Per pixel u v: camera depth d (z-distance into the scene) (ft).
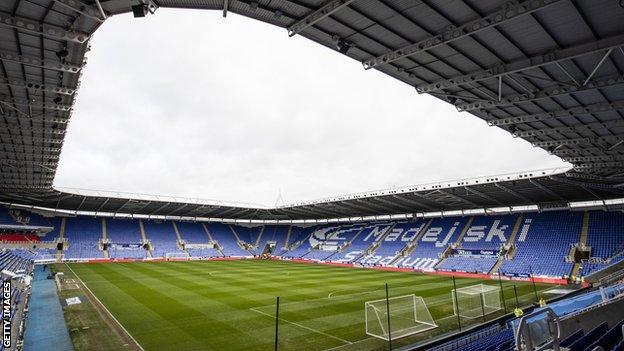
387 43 37.42
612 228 113.91
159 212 200.03
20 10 34.63
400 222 186.29
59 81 51.39
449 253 143.02
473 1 30.40
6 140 78.02
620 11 30.37
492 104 49.19
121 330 48.96
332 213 196.54
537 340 26.03
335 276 117.39
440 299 73.82
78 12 33.42
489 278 114.62
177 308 63.21
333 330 50.26
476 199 134.72
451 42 36.45
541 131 61.67
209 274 119.03
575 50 35.65
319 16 32.22
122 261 167.84
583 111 51.21
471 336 45.16
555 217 132.36
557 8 30.53
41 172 106.22
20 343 41.27
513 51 37.96
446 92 48.73
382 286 93.97
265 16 34.01
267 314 59.62
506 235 137.08
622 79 40.52
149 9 31.89
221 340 45.44
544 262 114.73
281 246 222.48
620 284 59.26
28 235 158.81
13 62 44.73
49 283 90.74
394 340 46.06
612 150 70.03
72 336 45.96
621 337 28.48
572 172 88.48
